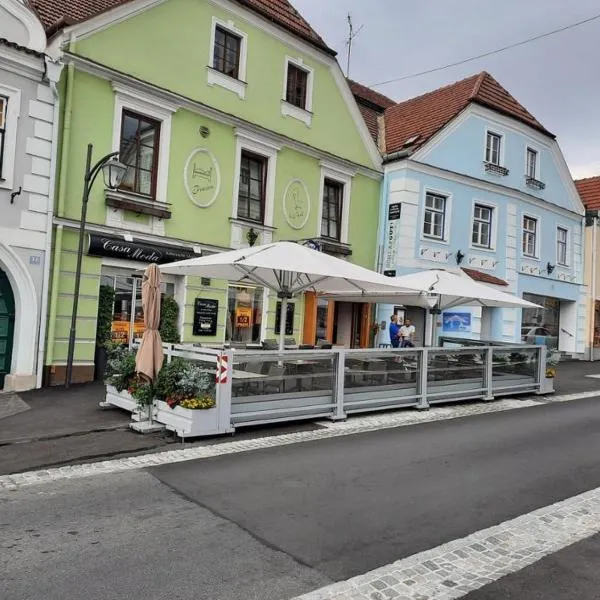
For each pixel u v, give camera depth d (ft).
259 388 28.58
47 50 38.78
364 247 60.34
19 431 26.13
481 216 69.56
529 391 45.03
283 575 13.56
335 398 31.73
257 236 49.90
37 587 12.60
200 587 12.84
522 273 73.61
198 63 45.62
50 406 31.63
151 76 42.73
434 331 48.85
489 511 18.47
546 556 15.19
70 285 39.01
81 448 23.84
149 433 26.61
